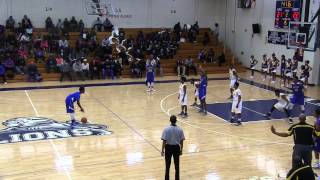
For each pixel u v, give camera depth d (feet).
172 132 27.73
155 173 30.91
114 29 88.79
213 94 62.59
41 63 74.95
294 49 76.43
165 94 61.98
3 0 81.82
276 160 34.45
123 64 79.61
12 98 57.21
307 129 28.04
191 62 81.51
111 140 39.04
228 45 96.32
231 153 36.09
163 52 84.84
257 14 86.02
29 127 42.98
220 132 42.70
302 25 74.18
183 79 48.37
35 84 68.49
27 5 83.92
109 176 30.09
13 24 80.53
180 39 90.89
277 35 80.69
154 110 51.70
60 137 39.65
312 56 72.59
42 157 33.99
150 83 64.18
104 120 46.47
